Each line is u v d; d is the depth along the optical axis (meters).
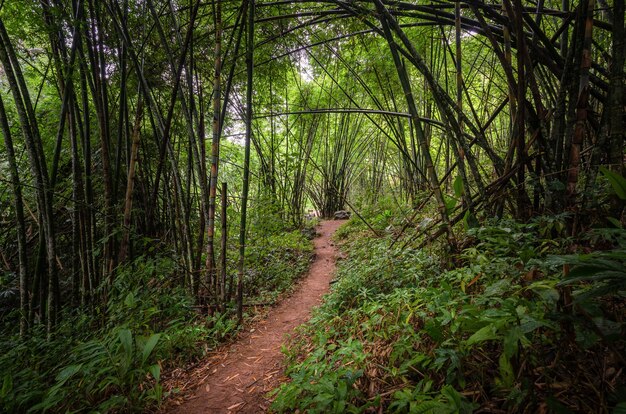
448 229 2.58
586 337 1.04
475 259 2.09
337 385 1.53
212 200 3.02
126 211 2.94
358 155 12.54
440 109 2.59
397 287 2.80
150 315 2.50
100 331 2.61
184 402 2.00
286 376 2.14
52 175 3.03
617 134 1.76
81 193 3.34
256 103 5.74
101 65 2.99
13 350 2.38
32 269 4.40
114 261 3.29
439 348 1.40
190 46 3.26
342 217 12.28
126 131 3.61
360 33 3.61
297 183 9.35
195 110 3.45
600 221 1.85
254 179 8.27
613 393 1.05
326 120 9.84
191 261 3.38
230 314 3.35
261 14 3.92
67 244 4.58
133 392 1.94
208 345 2.74
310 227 9.48
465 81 5.34
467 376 1.39
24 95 2.91
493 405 1.21
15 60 2.83
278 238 6.43
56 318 3.06
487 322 1.22
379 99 7.31
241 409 1.88
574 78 1.96
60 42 2.90
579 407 1.07
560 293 1.18
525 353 1.23
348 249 6.07
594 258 0.95
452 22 2.90
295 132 9.33
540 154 2.29
